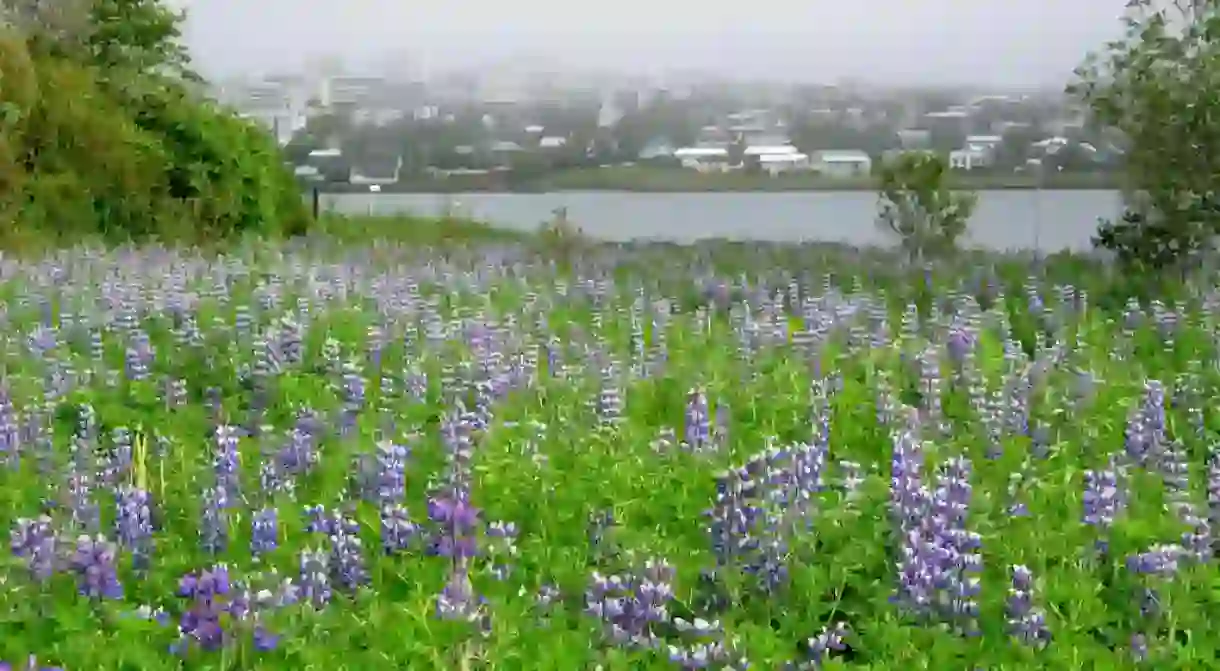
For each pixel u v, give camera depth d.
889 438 9.69
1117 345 13.23
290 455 8.98
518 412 10.45
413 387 10.99
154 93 29.03
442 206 34.72
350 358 12.19
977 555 7.21
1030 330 14.61
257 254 21.55
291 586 6.75
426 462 9.21
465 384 11.05
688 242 23.92
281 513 8.11
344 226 31.09
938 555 6.86
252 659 6.29
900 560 7.26
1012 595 6.77
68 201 25.22
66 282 16.17
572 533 7.91
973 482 8.76
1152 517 8.09
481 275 17.98
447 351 12.65
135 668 6.20
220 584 6.44
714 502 8.17
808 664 6.43
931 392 10.65
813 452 8.05
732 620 6.86
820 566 7.39
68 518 7.76
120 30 31.02
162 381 11.48
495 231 28.48
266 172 30.81
